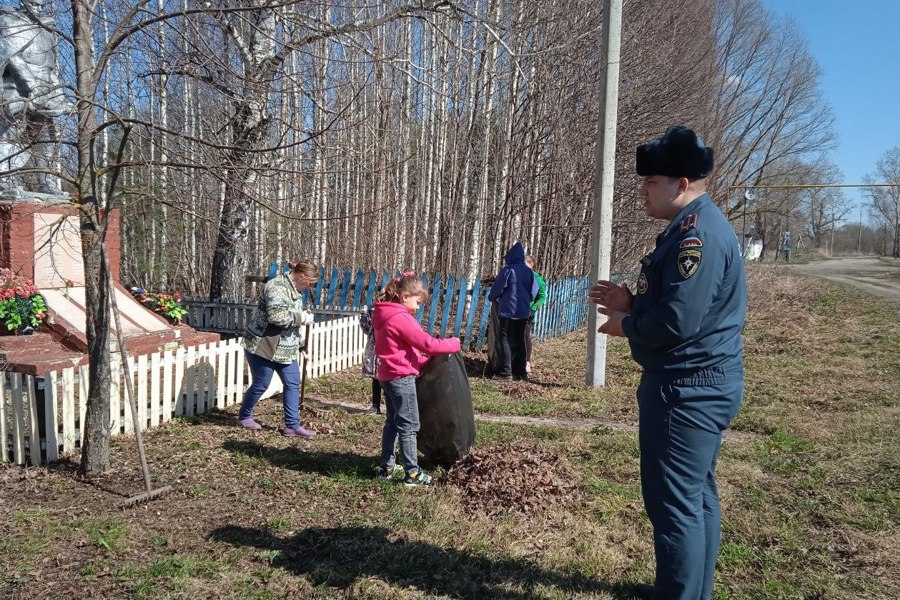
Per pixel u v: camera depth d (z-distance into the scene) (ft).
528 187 62.23
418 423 15.78
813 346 39.58
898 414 23.41
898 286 86.99
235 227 33.01
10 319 25.57
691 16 82.99
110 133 25.14
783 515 14.55
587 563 11.99
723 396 8.92
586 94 59.26
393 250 59.93
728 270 8.87
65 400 17.22
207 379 22.75
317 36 21.56
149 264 57.11
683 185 9.36
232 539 12.66
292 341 19.85
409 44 26.11
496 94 64.03
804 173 146.82
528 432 20.93
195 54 18.70
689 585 9.05
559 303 46.83
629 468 17.48
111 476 15.80
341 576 11.25
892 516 14.40
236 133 21.08
